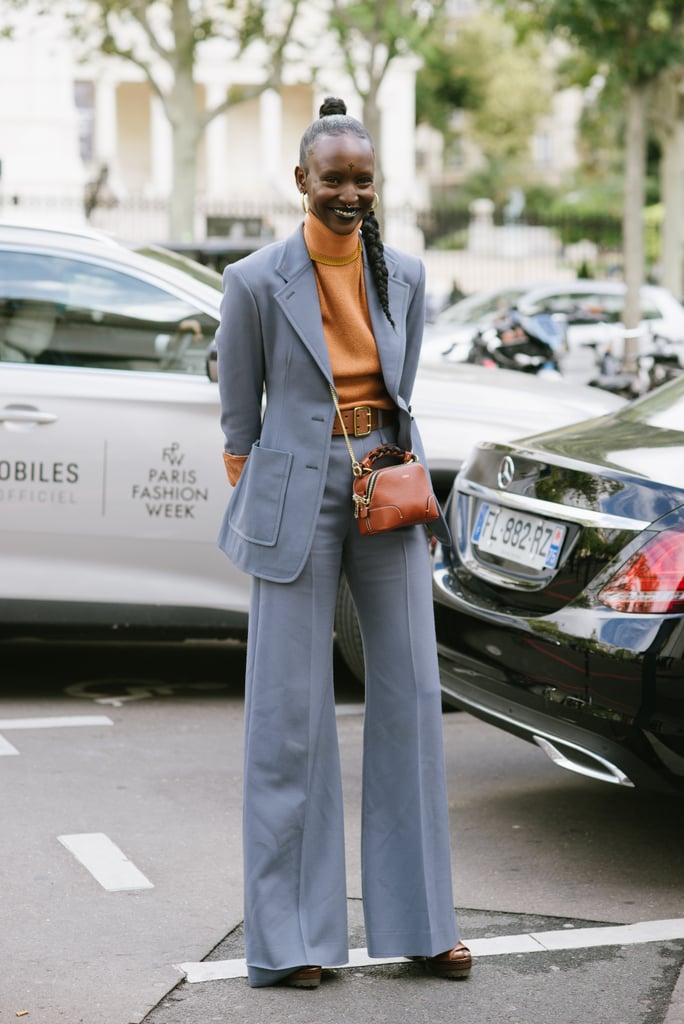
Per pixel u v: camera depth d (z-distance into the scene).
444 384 5.94
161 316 5.69
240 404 3.36
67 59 30.88
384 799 3.39
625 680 3.77
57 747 5.23
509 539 4.27
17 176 30.67
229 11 19.22
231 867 4.12
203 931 3.66
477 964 3.50
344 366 3.29
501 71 58.50
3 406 5.52
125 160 43.41
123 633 5.80
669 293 17.42
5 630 5.66
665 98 28.81
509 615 4.12
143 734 5.44
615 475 3.99
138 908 3.80
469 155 71.38
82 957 3.48
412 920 3.37
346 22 16.34
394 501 3.27
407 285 3.35
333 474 3.33
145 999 3.26
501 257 44.09
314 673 3.36
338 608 5.75
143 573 5.62
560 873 4.16
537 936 3.69
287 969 3.30
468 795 4.89
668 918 3.83
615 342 13.95
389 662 3.38
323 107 3.29
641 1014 3.24
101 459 5.55
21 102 30.84
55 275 5.70
